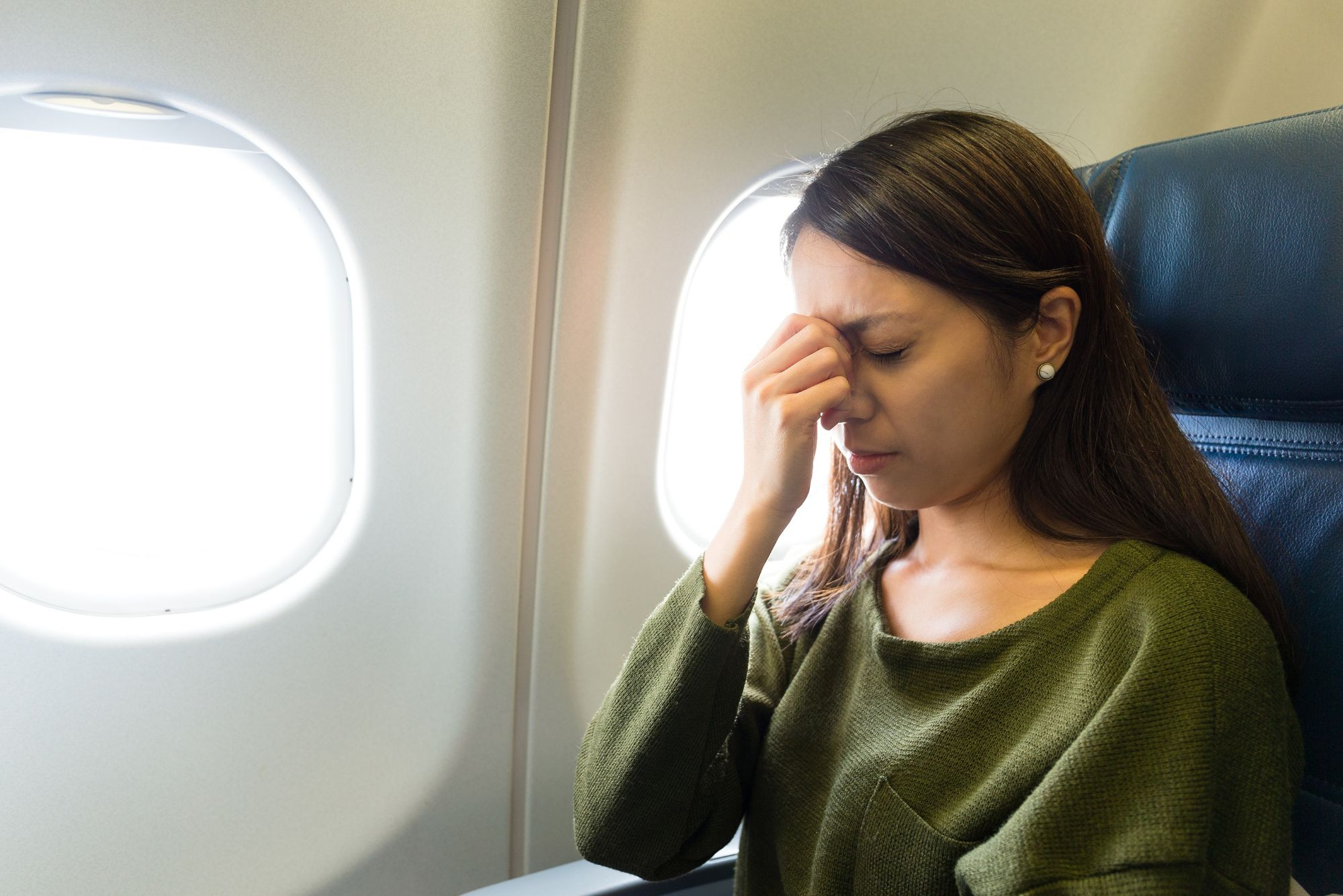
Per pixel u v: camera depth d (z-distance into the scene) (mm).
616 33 1118
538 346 1293
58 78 970
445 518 1335
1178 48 1443
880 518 952
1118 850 617
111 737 1242
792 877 854
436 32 1066
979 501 816
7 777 1210
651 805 860
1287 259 802
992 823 698
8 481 1141
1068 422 771
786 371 775
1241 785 636
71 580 1177
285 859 1388
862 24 1241
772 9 1181
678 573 1501
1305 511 837
